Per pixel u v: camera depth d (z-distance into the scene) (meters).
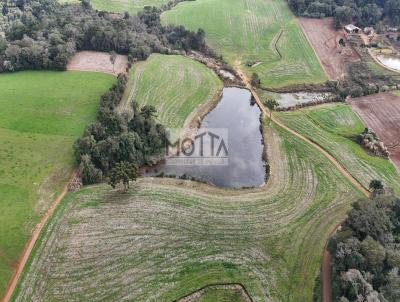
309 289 62.38
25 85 110.31
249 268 65.56
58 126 95.25
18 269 64.44
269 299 61.03
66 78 114.75
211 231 71.75
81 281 62.50
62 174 82.31
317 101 114.56
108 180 80.19
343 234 63.06
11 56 117.19
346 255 59.50
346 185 83.44
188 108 106.81
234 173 86.81
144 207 76.00
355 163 89.94
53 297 60.25
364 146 95.75
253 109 111.44
